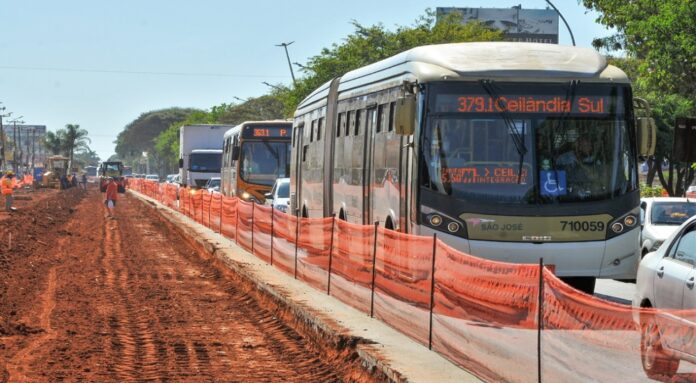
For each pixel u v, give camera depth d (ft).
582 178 67.92
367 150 83.66
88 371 50.16
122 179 479.82
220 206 153.89
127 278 98.22
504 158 67.82
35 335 61.46
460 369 45.57
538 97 68.54
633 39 141.08
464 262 46.24
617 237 67.77
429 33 260.01
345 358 52.80
